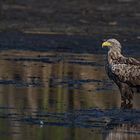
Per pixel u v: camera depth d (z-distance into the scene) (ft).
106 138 45.85
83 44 99.60
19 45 96.68
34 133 46.42
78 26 118.52
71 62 82.17
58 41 101.45
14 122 49.67
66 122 50.24
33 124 49.19
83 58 86.74
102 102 58.39
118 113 54.08
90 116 52.70
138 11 140.46
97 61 84.28
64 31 111.65
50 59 84.28
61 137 45.57
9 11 133.90
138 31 115.14
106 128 48.91
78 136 46.11
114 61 61.16
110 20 127.24
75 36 106.52
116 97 61.11
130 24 123.54
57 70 75.15
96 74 73.56
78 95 60.90
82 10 139.44
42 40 101.76
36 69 75.15
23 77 69.46
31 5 143.64
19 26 115.96
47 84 65.82
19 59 83.10
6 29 111.55
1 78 68.28
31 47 95.45
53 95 60.23
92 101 58.49
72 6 144.66
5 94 59.82
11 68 75.20
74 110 54.44
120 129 48.78
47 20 125.08
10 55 86.63
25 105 55.72
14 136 45.37
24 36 104.78
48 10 138.21
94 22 124.47
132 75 60.34
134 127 49.60
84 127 48.91
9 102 56.70
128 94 60.44
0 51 90.38
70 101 58.08
